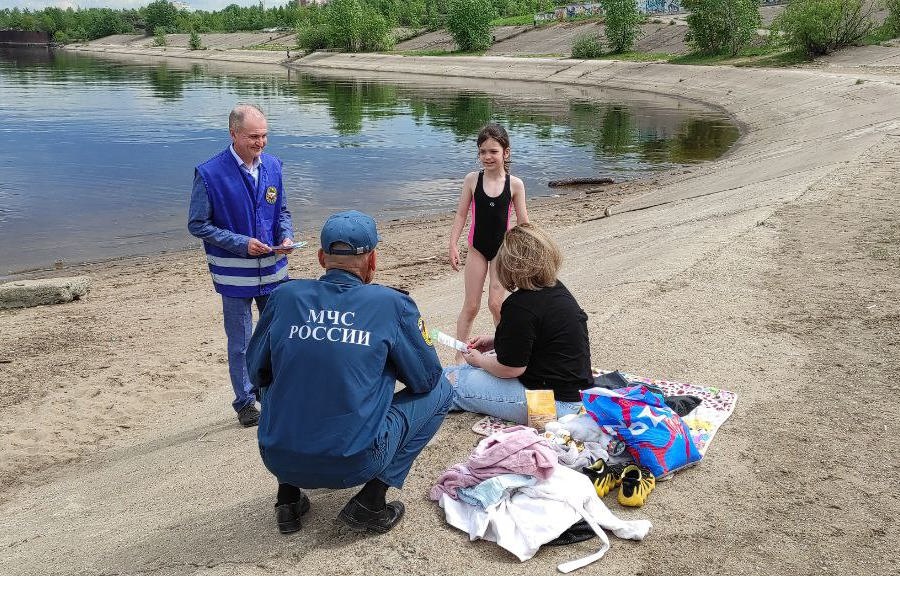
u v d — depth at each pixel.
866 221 9.20
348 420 3.24
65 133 29.52
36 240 14.60
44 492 5.15
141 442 5.89
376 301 3.37
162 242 14.43
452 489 3.84
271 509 4.05
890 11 42.56
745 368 5.42
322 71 73.69
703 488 3.95
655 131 28.50
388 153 24.55
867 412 4.67
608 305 6.90
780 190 11.89
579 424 4.18
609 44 58.78
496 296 5.81
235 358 5.54
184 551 3.73
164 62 94.56
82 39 159.50
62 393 7.16
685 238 9.63
